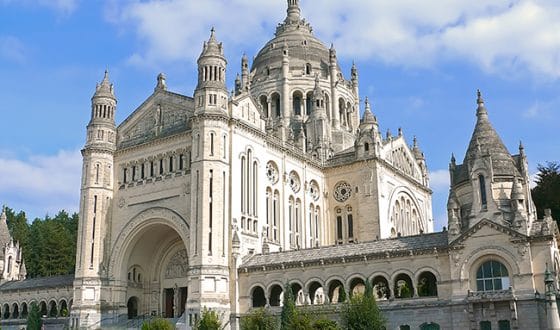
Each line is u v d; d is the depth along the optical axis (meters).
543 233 56.78
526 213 59.16
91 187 85.44
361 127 97.19
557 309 51.88
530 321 55.34
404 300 62.44
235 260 73.38
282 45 116.31
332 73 114.25
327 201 96.50
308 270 69.62
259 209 80.50
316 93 105.00
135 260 86.31
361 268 66.44
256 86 113.06
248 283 72.94
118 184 86.88
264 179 82.88
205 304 69.94
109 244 84.69
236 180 77.12
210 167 74.81
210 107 76.81
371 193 92.50
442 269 61.56
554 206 88.25
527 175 67.00
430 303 60.72
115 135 89.56
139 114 88.38
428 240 64.19
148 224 82.06
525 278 56.47
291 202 88.50
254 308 71.25
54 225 147.38
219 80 78.94
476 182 61.59
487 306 57.47
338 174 96.50
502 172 63.41
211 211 73.56
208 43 80.44
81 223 84.75
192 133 77.56
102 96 89.62
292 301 60.53
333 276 67.94
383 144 98.50
